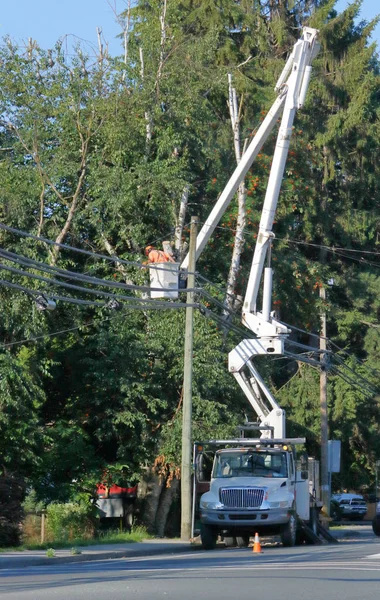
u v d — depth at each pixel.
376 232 79.94
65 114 49.75
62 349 51.72
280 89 45.16
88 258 52.69
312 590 18.47
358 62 73.44
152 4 53.88
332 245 78.56
